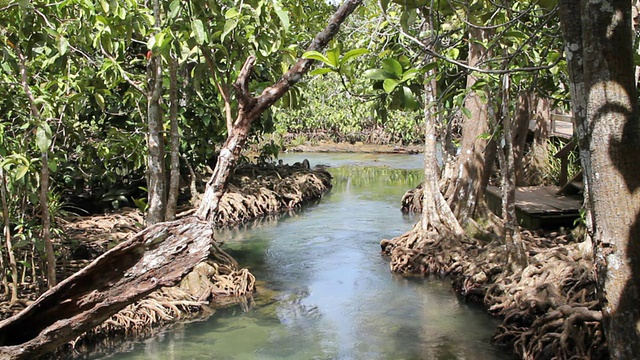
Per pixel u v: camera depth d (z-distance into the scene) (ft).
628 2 11.21
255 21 17.84
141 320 22.85
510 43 18.28
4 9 18.47
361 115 80.02
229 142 15.15
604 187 11.68
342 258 32.17
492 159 32.40
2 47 18.76
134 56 33.17
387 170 65.10
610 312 11.88
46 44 20.22
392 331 22.39
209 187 15.14
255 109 15.11
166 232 11.02
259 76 33.14
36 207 26.91
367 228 38.88
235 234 38.11
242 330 22.63
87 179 36.99
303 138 83.41
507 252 25.81
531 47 18.49
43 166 20.76
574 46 12.14
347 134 84.07
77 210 38.06
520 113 37.06
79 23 20.92
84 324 11.08
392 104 10.52
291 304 25.35
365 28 36.32
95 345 21.30
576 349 18.03
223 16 18.75
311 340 21.62
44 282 23.09
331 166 68.08
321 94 84.12
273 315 24.11
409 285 27.81
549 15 13.64
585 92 11.75
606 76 11.37
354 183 57.82
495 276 25.86
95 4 20.52
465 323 23.13
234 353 20.62
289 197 46.24
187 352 20.71
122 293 11.11
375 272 29.71
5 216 21.72
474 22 15.06
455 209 32.55
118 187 39.06
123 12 18.81
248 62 14.93
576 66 12.19
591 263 22.70
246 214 42.24
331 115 82.89
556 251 24.84
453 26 19.63
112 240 30.58
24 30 19.11
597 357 17.89
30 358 10.91
